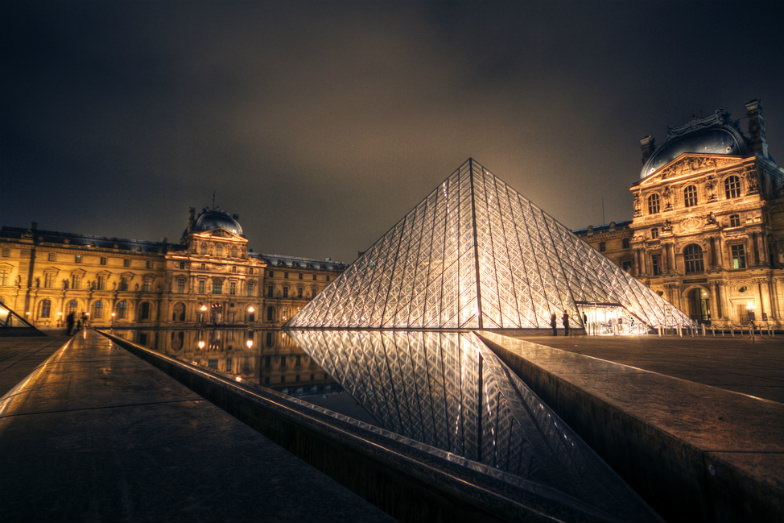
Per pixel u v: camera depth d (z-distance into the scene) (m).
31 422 3.22
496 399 8.71
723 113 67.94
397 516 2.25
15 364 9.57
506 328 36.84
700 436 2.83
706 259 63.53
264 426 4.27
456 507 1.91
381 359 18.17
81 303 88.50
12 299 82.19
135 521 1.41
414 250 47.06
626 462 3.68
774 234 61.09
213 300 98.31
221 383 5.89
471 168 48.22
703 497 2.44
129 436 2.82
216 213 108.06
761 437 2.79
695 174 66.06
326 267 126.06
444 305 40.03
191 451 2.49
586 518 1.53
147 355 12.85
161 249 103.12
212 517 1.46
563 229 48.78
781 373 8.41
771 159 69.81
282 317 111.75
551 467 4.34
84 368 7.29
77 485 1.87
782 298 57.03
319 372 15.14
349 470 2.76
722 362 10.77
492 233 42.78
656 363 10.52
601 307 41.94
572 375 6.50
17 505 1.58
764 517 1.92
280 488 1.87
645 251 71.31
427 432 6.45
